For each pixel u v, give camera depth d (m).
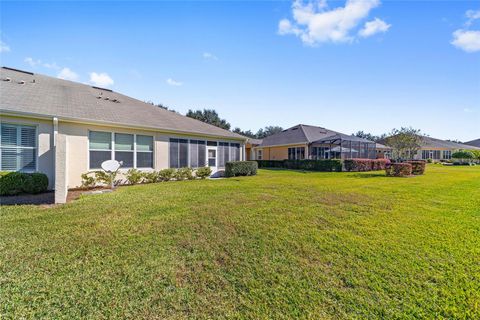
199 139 15.05
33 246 3.84
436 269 3.21
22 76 12.31
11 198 7.86
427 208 6.42
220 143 16.34
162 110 16.67
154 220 5.18
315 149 25.78
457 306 2.48
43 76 13.59
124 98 15.73
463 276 3.03
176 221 5.10
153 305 2.50
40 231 4.52
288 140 27.86
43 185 8.77
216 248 3.82
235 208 6.23
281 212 5.89
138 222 5.04
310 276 3.06
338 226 4.88
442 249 3.80
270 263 3.37
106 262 3.35
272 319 2.32
